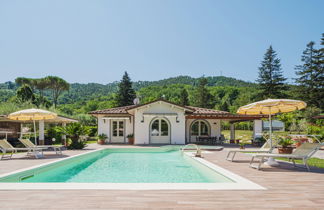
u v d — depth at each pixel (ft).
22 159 38.86
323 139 62.34
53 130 81.51
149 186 19.42
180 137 78.23
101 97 288.10
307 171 27.73
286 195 17.07
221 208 14.21
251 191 18.15
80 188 18.70
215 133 88.58
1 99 215.92
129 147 64.49
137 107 76.38
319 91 156.87
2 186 19.24
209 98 223.51
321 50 162.40
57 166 35.32
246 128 177.06
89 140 109.91
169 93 323.57
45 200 15.69
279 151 43.01
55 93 239.91
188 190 18.25
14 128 83.30
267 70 182.50
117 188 18.71
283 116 95.40
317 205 14.80
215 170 27.78
